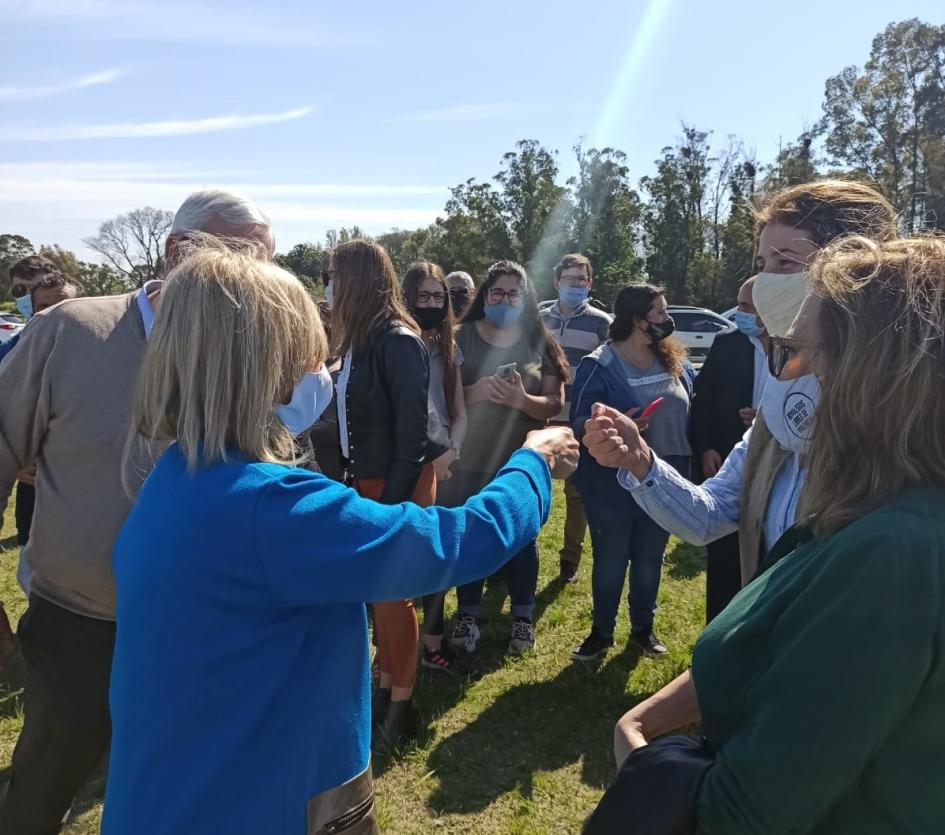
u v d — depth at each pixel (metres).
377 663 3.32
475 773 2.78
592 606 3.91
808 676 0.79
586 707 3.21
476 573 1.19
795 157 35.66
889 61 35.59
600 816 0.97
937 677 0.76
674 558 5.13
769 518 1.57
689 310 19.42
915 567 0.76
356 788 1.18
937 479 0.83
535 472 1.34
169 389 1.14
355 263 2.70
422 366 2.68
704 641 0.99
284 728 1.08
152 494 1.14
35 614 1.81
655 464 1.70
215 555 1.05
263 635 1.07
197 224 1.82
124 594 1.12
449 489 3.64
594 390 3.34
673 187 41.00
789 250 1.44
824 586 0.81
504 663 3.59
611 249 42.72
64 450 1.73
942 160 33.81
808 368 1.08
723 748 0.88
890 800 0.79
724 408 3.34
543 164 45.69
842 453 0.89
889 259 0.89
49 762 1.83
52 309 1.78
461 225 46.56
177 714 1.05
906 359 0.83
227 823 1.04
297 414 1.25
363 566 1.06
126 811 1.07
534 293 3.87
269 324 1.12
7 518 6.29
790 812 0.79
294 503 1.06
